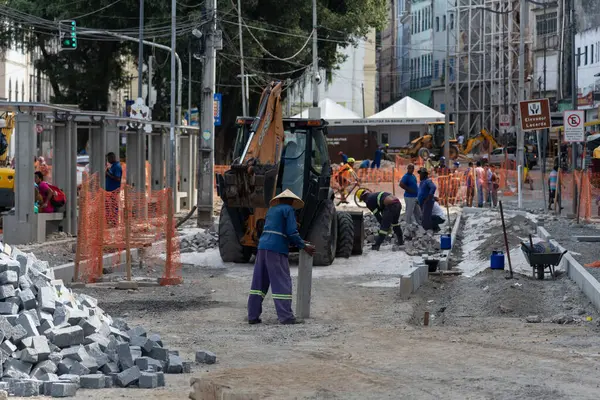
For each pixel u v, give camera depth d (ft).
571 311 61.00
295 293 71.51
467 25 420.77
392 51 534.78
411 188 114.32
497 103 401.90
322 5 243.60
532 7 379.55
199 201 125.49
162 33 223.10
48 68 252.01
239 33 213.25
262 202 81.71
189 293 70.69
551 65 372.17
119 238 83.97
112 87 269.23
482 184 158.61
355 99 431.84
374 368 41.24
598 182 140.36
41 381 35.40
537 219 120.06
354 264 90.07
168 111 249.14
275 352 46.14
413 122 312.09
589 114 300.40
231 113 251.19
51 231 104.01
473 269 83.92
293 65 246.27
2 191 110.22
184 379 39.17
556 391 36.09
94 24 230.07
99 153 109.91
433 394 35.65
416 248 99.55
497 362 42.60
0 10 218.79
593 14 298.35
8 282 40.01
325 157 89.04
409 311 62.44
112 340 40.50
